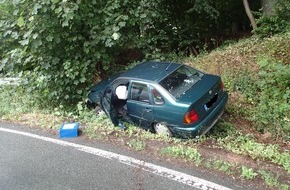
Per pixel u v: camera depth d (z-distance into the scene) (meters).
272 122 6.44
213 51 10.67
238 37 13.30
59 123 7.35
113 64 9.74
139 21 9.55
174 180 4.66
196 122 5.73
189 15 12.70
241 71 8.26
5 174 5.37
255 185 4.40
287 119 6.41
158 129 6.38
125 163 5.27
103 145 5.98
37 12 7.27
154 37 11.76
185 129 5.77
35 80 8.69
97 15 8.27
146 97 6.26
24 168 5.48
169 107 5.86
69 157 5.66
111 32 8.06
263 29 10.12
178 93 5.98
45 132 6.89
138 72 6.77
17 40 8.55
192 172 4.82
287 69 7.25
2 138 6.80
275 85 7.35
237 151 5.46
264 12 10.76
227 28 13.73
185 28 12.70
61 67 8.53
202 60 9.80
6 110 8.75
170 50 12.35
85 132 6.65
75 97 8.79
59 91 8.51
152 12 9.99
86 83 8.80
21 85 9.37
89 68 8.70
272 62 8.06
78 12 7.82
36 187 4.91
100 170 5.14
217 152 5.48
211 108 6.05
